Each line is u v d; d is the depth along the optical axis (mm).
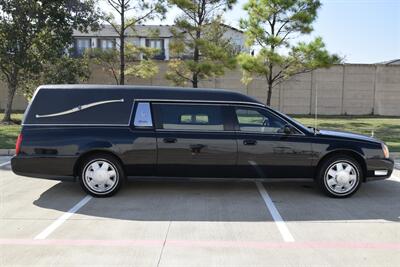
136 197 7195
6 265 4473
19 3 18734
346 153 7328
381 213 6402
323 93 28047
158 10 20969
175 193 7469
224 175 7246
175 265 4473
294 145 7184
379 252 4867
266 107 7301
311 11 20203
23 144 7125
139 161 7152
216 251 4855
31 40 19266
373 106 28156
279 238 5293
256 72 20844
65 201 6949
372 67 27844
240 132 7203
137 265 4473
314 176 7316
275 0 19719
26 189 7750
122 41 21844
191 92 7359
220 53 20391
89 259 4621
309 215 6266
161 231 5523
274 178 7293
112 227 5672
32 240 5180
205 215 6223
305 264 4523
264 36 20219
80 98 7270
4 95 27625
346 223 5918
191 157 7148
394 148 12766
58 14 19641
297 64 20688
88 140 7090
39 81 20625
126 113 7227
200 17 21078
